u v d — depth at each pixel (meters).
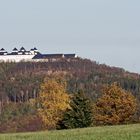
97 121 182.00
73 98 166.62
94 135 97.19
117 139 88.38
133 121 182.88
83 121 163.88
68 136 98.12
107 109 182.62
